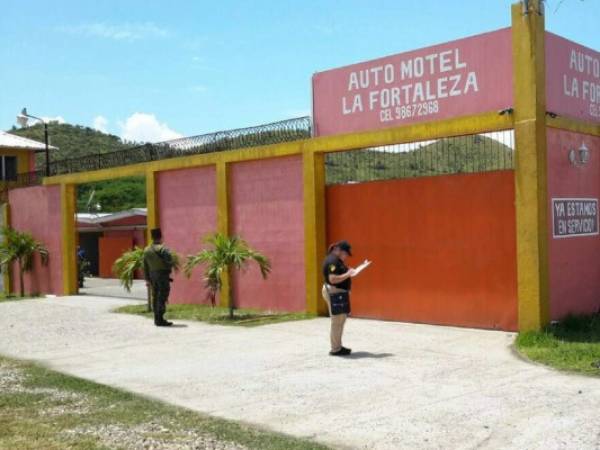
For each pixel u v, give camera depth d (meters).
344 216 13.78
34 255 24.42
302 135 14.34
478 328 11.65
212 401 7.42
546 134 10.58
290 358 9.66
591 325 10.80
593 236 11.96
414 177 12.59
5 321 15.38
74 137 79.69
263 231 15.45
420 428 6.14
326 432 6.15
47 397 7.77
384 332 11.65
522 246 10.47
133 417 6.80
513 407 6.68
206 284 15.55
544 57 10.53
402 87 12.53
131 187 60.69
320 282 14.02
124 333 12.74
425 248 12.43
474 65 11.45
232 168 16.19
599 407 6.56
